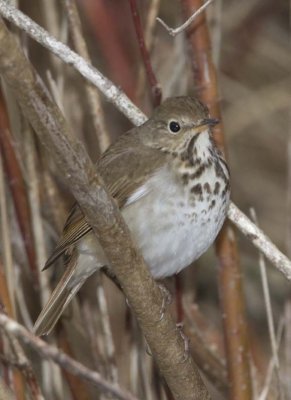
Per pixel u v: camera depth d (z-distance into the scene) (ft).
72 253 35.65
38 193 37.55
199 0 34.91
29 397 35.70
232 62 56.24
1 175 35.78
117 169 34.88
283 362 46.24
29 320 37.40
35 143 37.55
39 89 24.25
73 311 39.99
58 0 41.68
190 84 44.09
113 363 37.73
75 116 40.63
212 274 50.85
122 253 28.22
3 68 23.72
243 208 57.31
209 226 34.53
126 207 34.63
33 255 37.14
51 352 23.56
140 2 43.21
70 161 25.63
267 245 33.47
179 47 40.32
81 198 26.58
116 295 44.21
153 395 38.93
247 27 55.57
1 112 35.55
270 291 51.11
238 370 35.63
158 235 34.30
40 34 31.68
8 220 36.99
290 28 56.75
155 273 35.50
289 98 56.18
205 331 41.93
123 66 43.24
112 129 51.11
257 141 58.13
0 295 33.01
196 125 34.83
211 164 34.73
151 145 35.35
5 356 34.01
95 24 43.78
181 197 34.19
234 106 56.24
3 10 31.12
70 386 37.96
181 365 31.04
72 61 32.22
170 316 30.50
